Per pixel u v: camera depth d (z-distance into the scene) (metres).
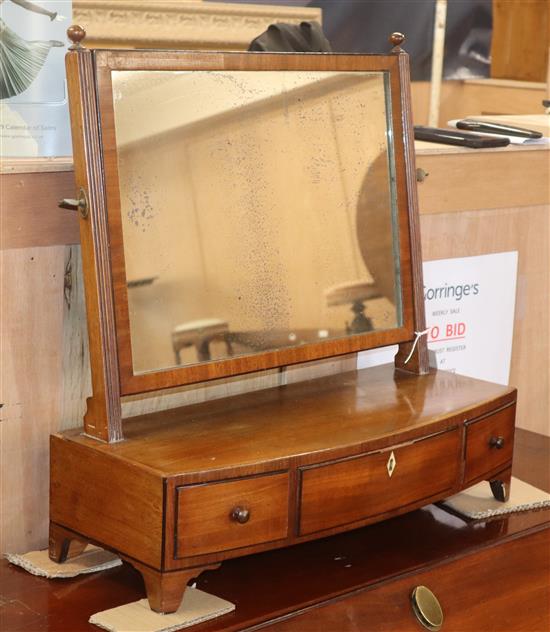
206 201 1.12
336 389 1.28
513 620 1.24
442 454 1.17
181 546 0.99
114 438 1.07
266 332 1.18
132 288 1.07
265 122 1.16
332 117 1.22
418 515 1.28
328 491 1.07
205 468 0.99
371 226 1.26
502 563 1.22
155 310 1.09
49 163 1.14
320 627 1.06
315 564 1.14
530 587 1.25
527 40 3.33
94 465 1.05
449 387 1.29
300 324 1.21
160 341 1.09
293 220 1.19
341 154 1.23
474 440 1.21
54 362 1.19
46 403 1.19
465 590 1.18
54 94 1.17
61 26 1.17
